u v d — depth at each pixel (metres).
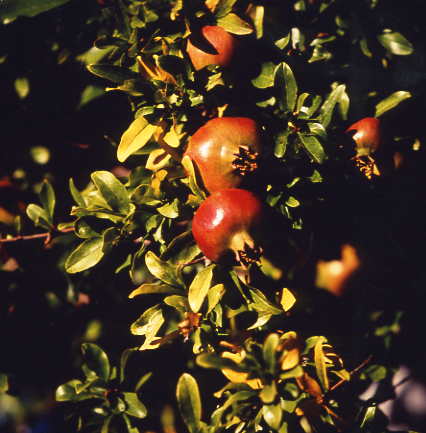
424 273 1.54
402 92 1.42
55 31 1.52
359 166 1.40
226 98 1.38
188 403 1.33
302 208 1.40
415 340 1.54
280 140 1.35
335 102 1.36
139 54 1.38
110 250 1.37
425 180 1.50
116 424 1.42
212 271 1.33
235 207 1.30
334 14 1.50
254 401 1.30
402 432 1.40
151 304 1.53
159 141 1.36
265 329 1.40
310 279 1.43
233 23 1.37
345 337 1.46
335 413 1.33
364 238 1.46
